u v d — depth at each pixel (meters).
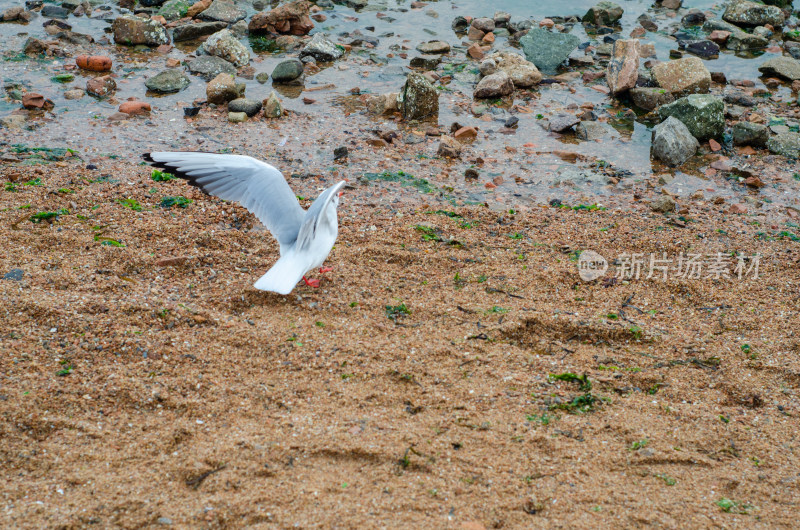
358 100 19.55
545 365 9.43
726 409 8.77
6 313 9.48
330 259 11.78
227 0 24.69
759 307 10.98
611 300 11.09
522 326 10.20
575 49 23.34
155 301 10.07
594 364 9.55
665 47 23.48
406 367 9.19
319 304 10.48
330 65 21.67
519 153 17.19
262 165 9.19
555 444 7.97
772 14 24.81
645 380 9.25
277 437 7.88
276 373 8.99
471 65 22.02
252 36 23.31
